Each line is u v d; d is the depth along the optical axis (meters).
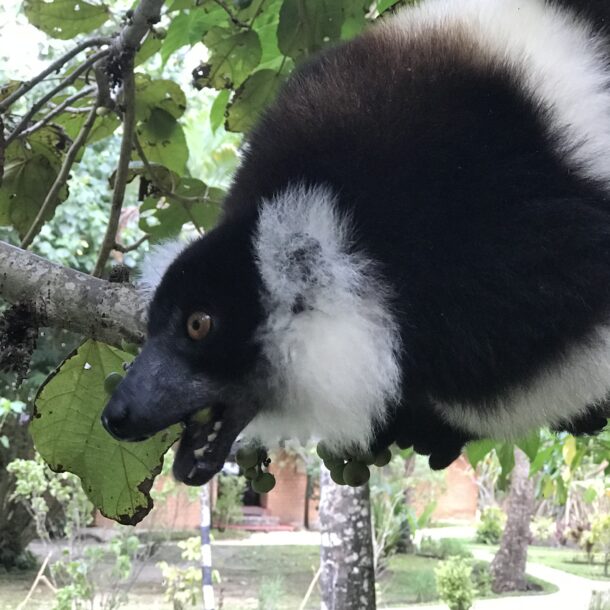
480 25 0.38
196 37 0.63
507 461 0.76
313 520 3.88
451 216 0.33
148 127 0.68
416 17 0.40
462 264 0.33
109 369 0.49
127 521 0.52
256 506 4.06
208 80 0.62
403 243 0.34
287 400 0.38
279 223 0.36
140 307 0.40
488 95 0.35
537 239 0.32
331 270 0.35
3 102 0.55
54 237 1.79
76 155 0.63
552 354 0.33
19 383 0.42
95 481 0.51
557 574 3.03
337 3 0.51
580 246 0.32
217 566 2.65
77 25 0.60
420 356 0.35
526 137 0.34
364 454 0.39
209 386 0.37
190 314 0.36
